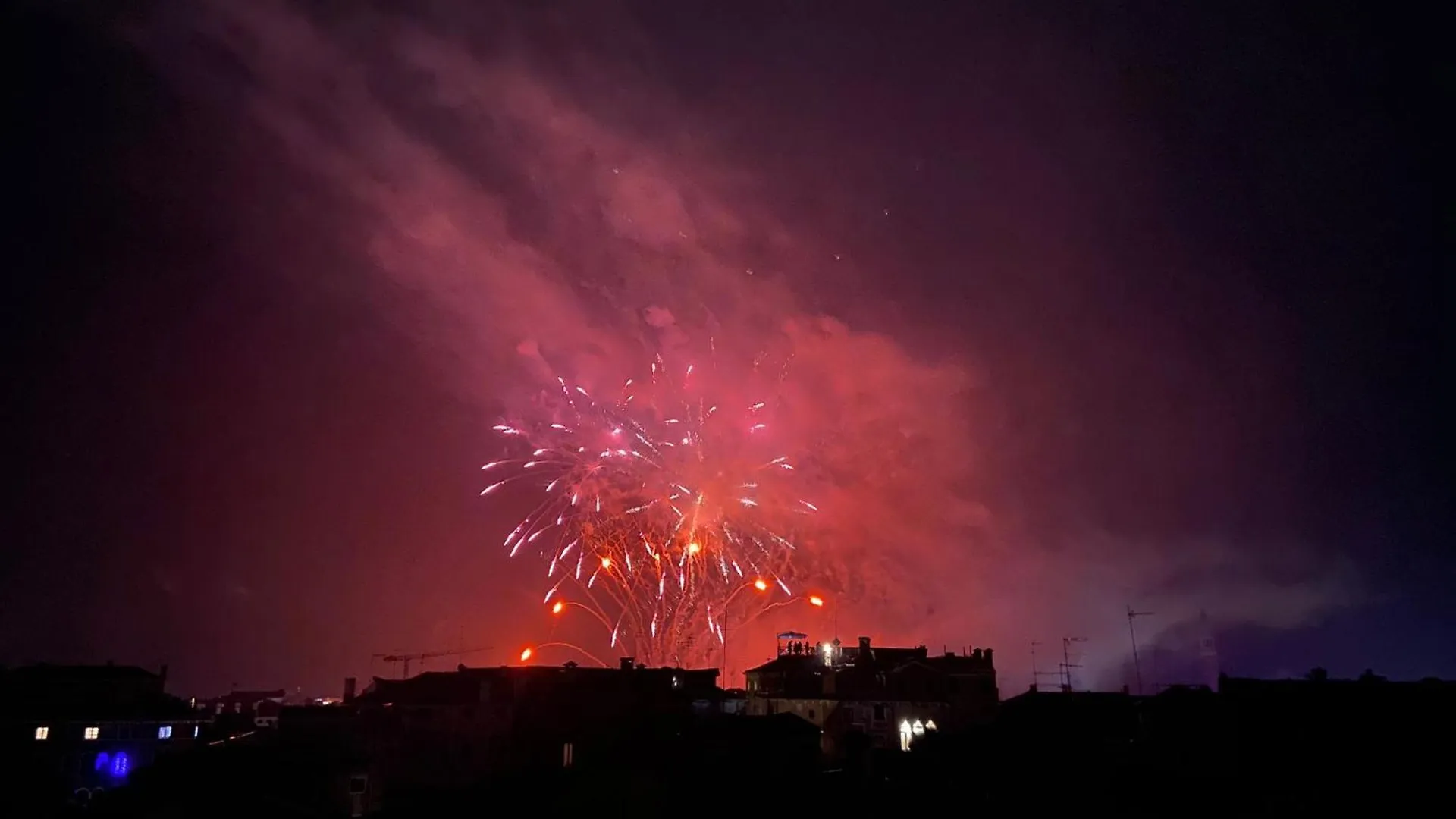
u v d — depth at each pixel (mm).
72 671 73000
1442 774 30281
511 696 53844
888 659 72500
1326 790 30984
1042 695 53250
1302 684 40594
